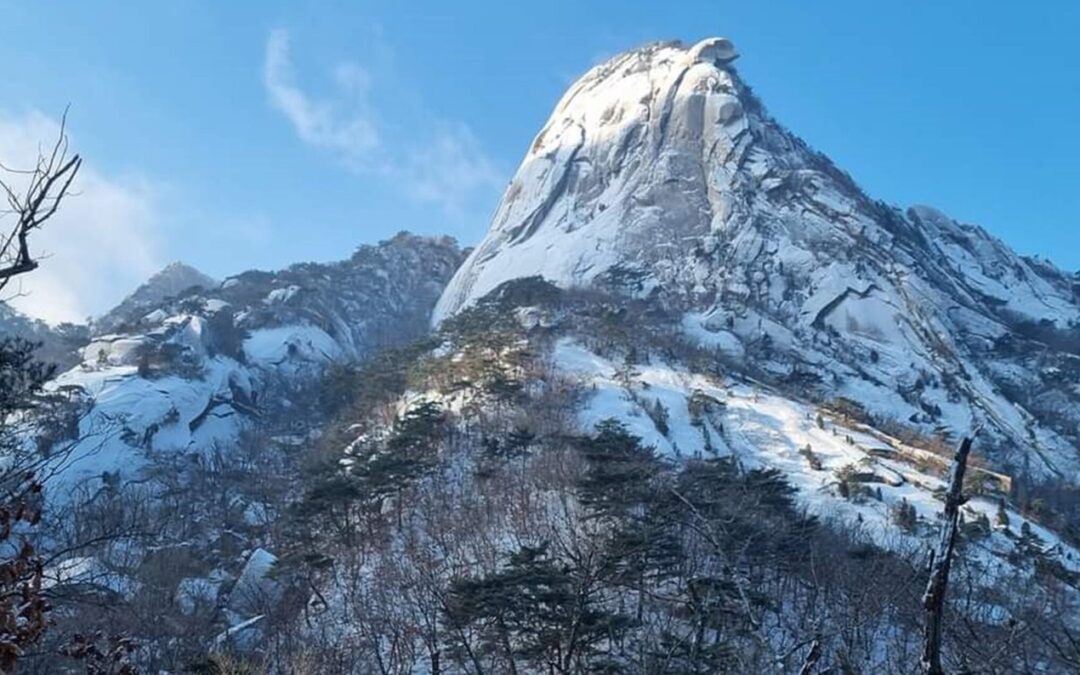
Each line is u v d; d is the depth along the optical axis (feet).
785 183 499.10
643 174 536.01
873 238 467.93
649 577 102.17
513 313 328.29
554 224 546.67
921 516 185.88
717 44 595.06
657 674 65.51
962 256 577.02
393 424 220.43
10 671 22.16
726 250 454.40
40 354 346.33
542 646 100.89
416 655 121.90
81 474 188.34
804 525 119.75
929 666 21.39
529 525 146.72
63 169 23.97
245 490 229.45
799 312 416.05
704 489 127.54
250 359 398.21
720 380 295.28
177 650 111.04
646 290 425.69
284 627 131.34
